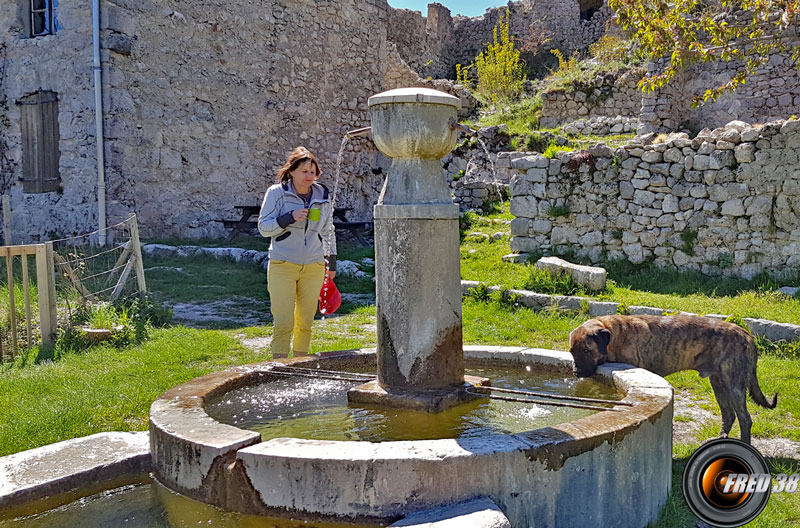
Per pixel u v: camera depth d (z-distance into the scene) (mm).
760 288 7938
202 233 13305
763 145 8445
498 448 2438
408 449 2438
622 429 2688
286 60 14805
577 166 9602
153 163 12422
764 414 4535
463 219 12531
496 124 16906
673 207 9047
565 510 2543
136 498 2748
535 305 8094
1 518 2576
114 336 6438
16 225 12805
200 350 6191
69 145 12094
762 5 7145
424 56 25562
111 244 11383
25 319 6727
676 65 7836
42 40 12211
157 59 12391
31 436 3900
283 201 4574
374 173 17281
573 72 18969
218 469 2537
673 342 3895
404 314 3393
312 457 2393
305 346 4816
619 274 9227
